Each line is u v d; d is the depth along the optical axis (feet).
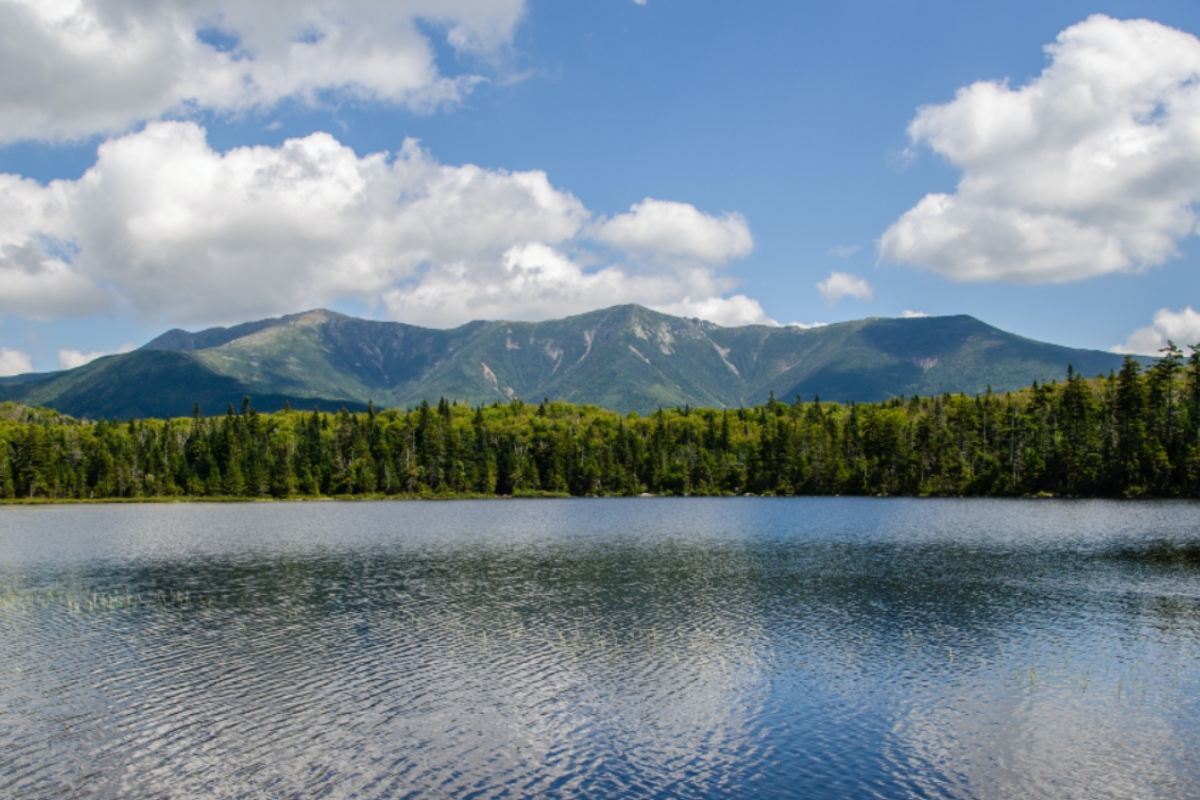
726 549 321.52
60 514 586.45
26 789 100.01
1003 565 265.13
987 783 101.04
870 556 293.23
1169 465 541.75
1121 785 100.42
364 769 105.09
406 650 161.48
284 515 560.20
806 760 107.76
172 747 112.27
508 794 98.12
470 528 435.94
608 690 135.95
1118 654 155.74
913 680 140.67
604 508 608.19
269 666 150.20
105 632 179.11
